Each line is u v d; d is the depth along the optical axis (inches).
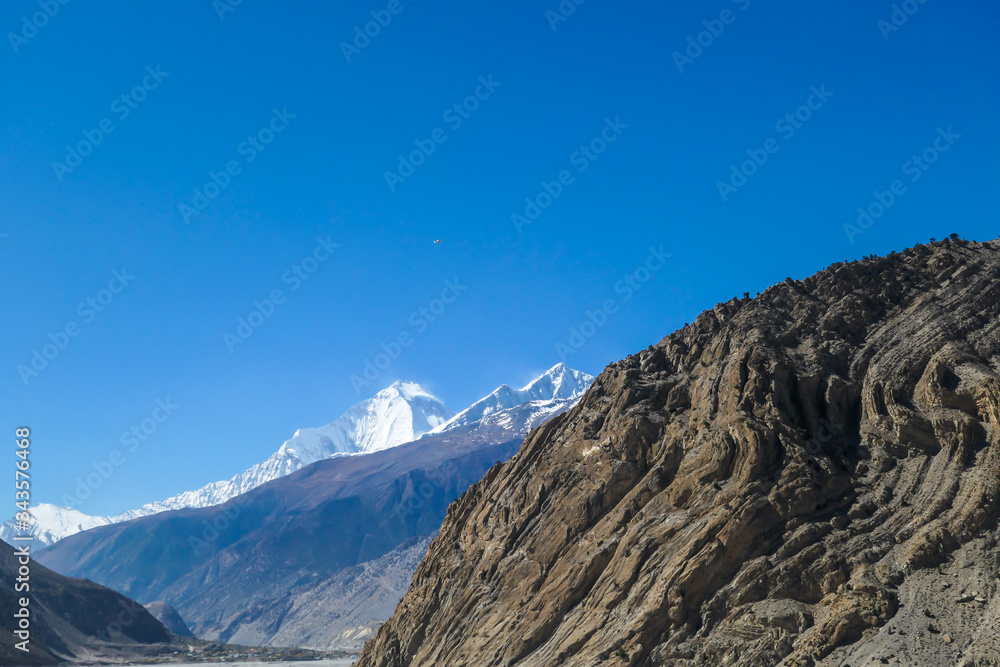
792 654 2920.8
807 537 3174.2
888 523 3171.8
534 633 3410.4
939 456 3270.2
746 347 3806.6
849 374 3668.8
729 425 3491.6
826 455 3420.3
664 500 3508.9
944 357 3508.9
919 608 2864.2
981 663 2620.6
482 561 3954.2
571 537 3695.9
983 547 2947.8
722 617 3088.1
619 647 3112.7
